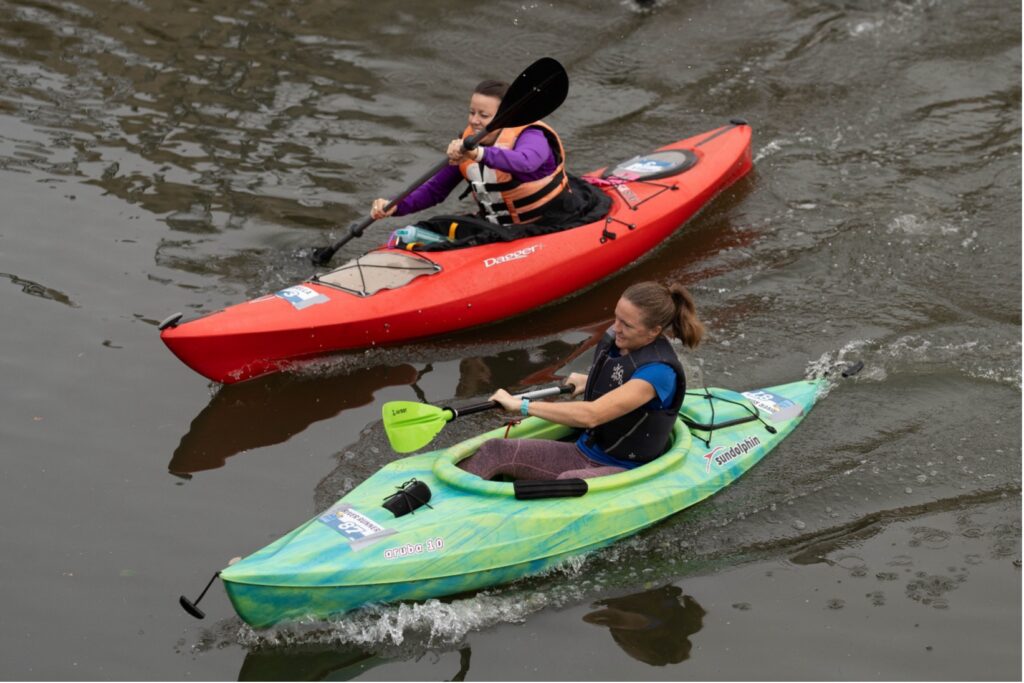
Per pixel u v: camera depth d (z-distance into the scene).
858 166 30.67
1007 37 37.50
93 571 17.16
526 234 24.92
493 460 18.09
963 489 19.47
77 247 25.34
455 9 38.56
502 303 24.30
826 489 19.39
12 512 18.22
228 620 16.44
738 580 17.48
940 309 24.59
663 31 37.66
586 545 17.64
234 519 18.34
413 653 16.02
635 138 31.66
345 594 16.16
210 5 37.94
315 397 21.80
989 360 22.89
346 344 22.78
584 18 38.34
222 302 23.73
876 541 18.31
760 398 21.22
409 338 23.50
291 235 26.36
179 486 19.09
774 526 18.56
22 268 24.44
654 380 17.50
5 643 15.80
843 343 23.44
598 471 18.23
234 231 26.39
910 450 20.39
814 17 38.66
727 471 19.34
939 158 31.02
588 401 18.14
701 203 28.23
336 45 35.91
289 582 15.73
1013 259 26.38
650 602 17.05
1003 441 20.62
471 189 25.20
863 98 34.03
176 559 17.45
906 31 37.78
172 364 22.22
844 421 21.14
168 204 27.30
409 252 24.11
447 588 16.80
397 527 16.70
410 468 18.06
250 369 21.98
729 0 39.72
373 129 31.38
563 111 32.91
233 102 32.28
